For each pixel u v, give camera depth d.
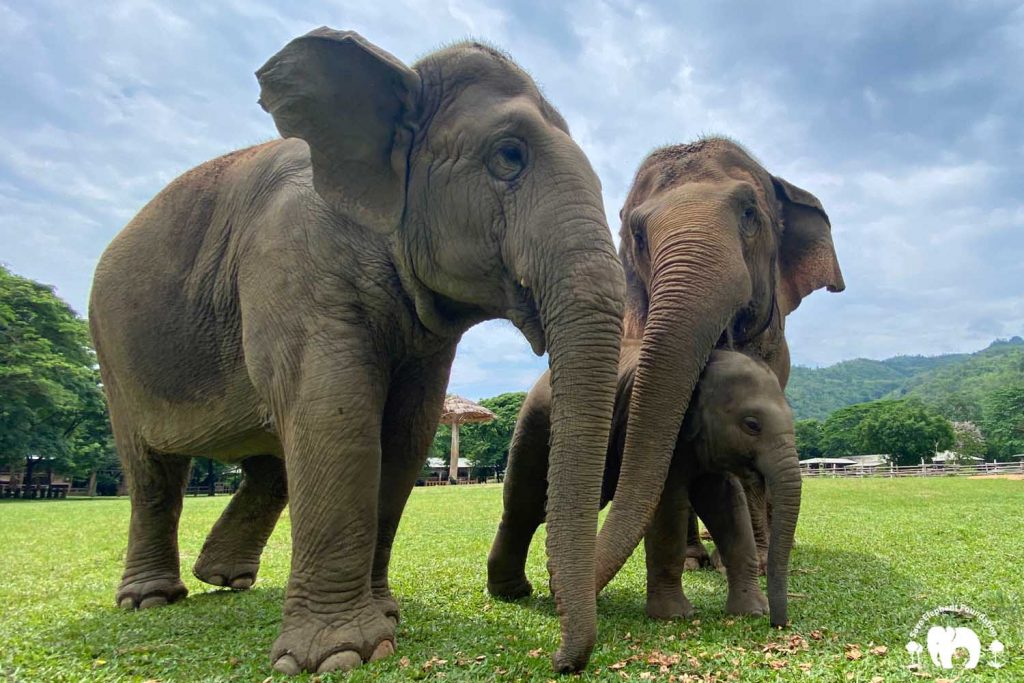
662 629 4.46
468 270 3.85
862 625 4.42
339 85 3.99
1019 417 89.00
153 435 5.35
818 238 7.29
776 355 7.12
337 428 3.82
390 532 4.91
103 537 10.70
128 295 5.29
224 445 5.05
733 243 5.53
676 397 4.75
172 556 5.74
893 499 17.12
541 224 3.55
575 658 3.22
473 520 12.83
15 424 38.38
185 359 4.99
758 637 4.17
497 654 3.81
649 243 5.86
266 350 4.09
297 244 4.11
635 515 4.53
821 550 7.98
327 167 4.01
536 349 3.74
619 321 3.48
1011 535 9.02
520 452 5.45
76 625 4.71
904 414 87.75
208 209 5.05
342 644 3.67
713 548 8.65
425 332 4.34
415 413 4.87
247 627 4.59
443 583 6.31
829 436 99.00
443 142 3.88
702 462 4.96
